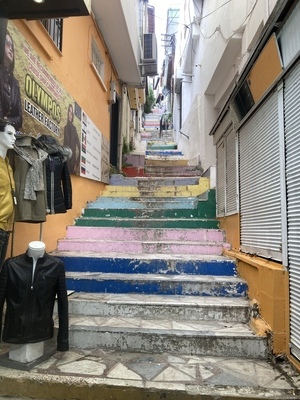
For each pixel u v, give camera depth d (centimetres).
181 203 543
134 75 816
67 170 343
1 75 281
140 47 826
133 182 683
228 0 538
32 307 235
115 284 345
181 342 264
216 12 627
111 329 272
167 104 2142
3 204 245
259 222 318
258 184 323
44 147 304
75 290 347
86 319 299
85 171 530
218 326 286
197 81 855
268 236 292
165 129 1803
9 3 263
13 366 233
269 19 246
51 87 395
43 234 394
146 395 211
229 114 412
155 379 221
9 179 254
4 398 220
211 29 671
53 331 257
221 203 476
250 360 253
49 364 241
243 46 502
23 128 323
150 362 247
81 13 275
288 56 241
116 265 377
